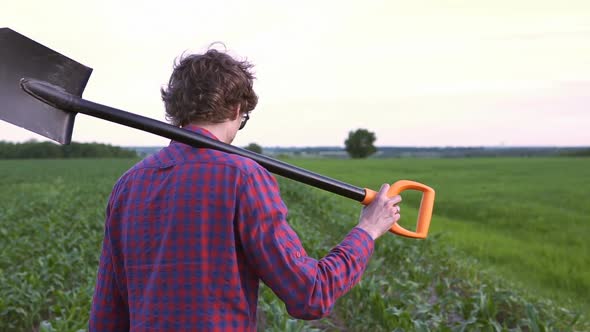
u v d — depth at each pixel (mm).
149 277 1496
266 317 5016
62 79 1808
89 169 41906
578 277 7270
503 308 5277
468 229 12055
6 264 7438
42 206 15758
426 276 6375
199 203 1484
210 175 1511
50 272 6207
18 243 7867
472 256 8633
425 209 1941
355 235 1679
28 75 1766
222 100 1605
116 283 1626
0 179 31422
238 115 1691
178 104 1629
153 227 1513
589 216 13930
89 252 7434
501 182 26281
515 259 8695
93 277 5871
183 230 1473
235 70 1629
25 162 53625
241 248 1503
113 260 1627
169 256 1471
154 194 1539
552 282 7211
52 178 31859
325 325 5074
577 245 10055
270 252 1478
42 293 5680
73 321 4457
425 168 41375
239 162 1540
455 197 19547
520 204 16859
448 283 5867
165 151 1638
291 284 1472
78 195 18672
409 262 7188
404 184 1929
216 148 1592
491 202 17578
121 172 37969
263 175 1564
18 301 5246
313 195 16703
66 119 1736
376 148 95938
